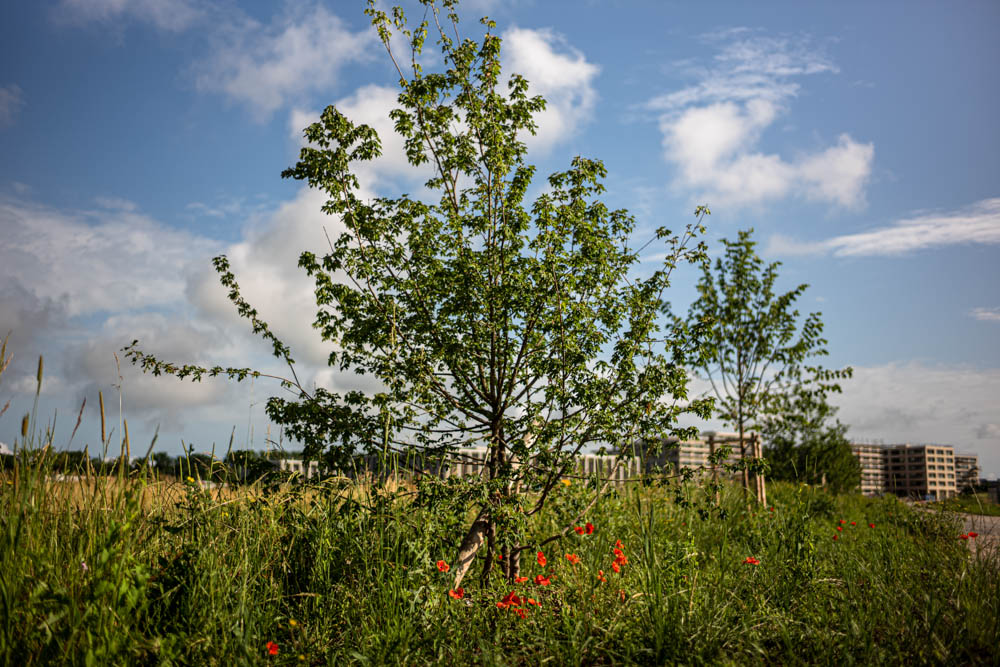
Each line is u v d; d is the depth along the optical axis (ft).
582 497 18.75
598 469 18.17
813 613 13.83
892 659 11.58
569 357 16.29
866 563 17.76
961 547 19.62
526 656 11.78
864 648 11.85
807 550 17.38
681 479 17.24
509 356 16.55
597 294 17.26
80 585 10.11
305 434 16.93
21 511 9.91
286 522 15.07
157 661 9.98
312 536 14.34
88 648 9.14
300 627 11.85
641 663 11.55
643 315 17.03
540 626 12.76
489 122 16.17
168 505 14.08
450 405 17.28
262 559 13.76
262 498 15.37
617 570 15.38
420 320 16.75
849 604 14.20
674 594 12.95
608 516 20.43
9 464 11.27
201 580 11.60
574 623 12.55
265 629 11.78
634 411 16.31
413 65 16.66
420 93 16.34
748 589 15.39
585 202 17.38
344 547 14.39
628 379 16.70
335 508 15.52
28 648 9.19
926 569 17.47
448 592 12.96
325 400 17.38
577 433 16.49
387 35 16.43
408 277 16.94
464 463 17.11
